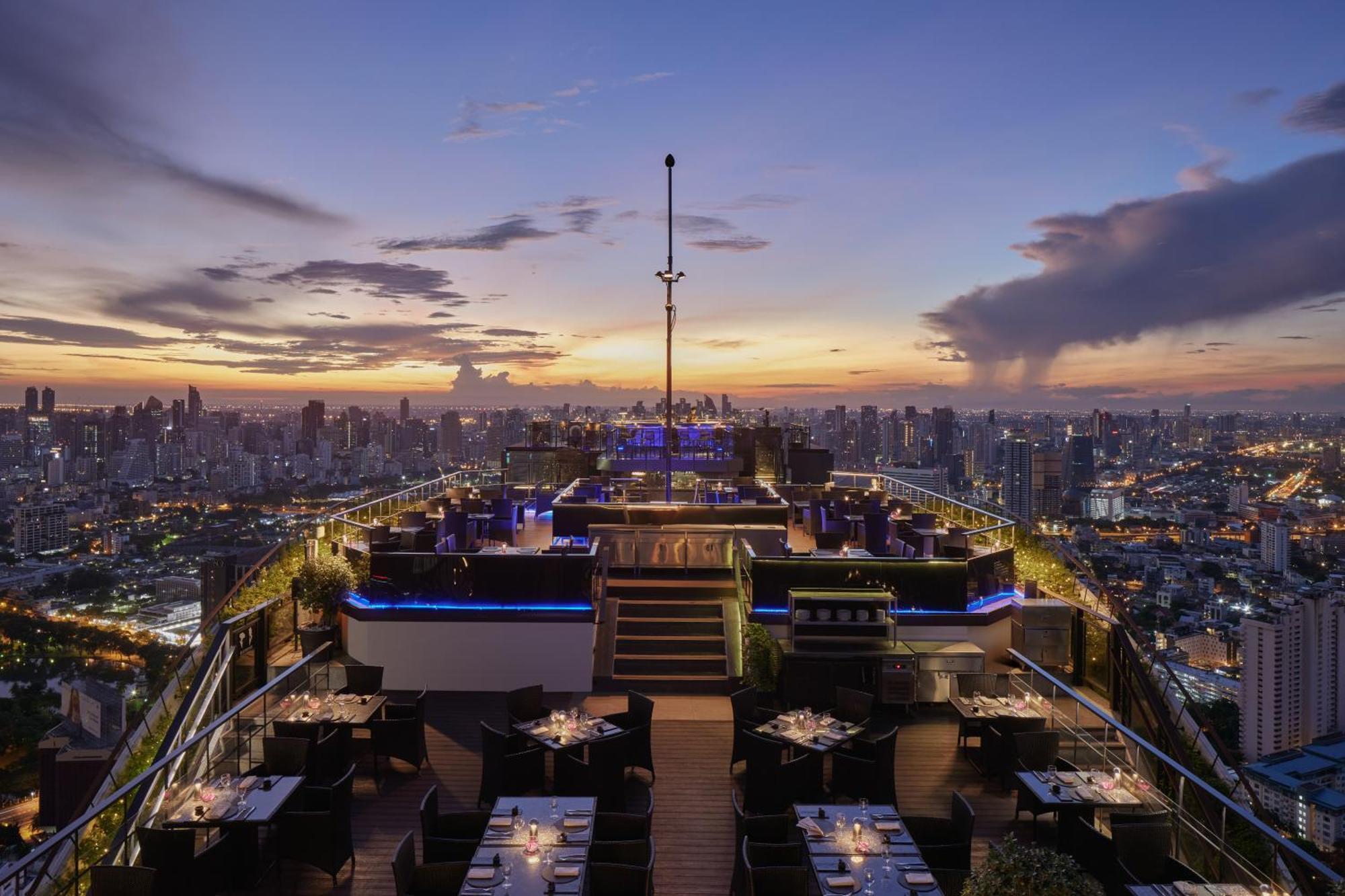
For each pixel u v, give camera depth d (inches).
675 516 634.8
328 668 421.4
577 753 365.7
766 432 1119.6
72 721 1593.3
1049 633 505.7
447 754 398.3
